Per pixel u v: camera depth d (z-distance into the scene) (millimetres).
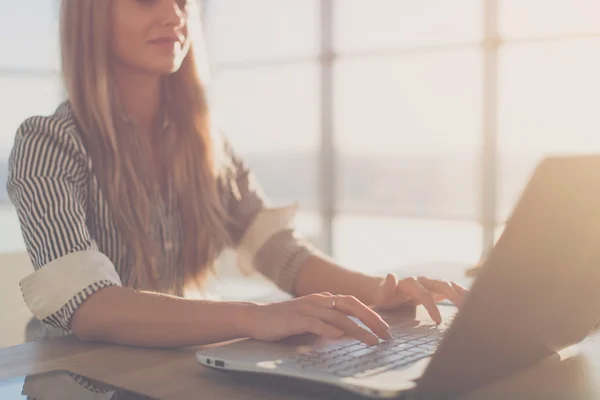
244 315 843
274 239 1435
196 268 1372
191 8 1375
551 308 694
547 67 5457
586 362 789
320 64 5680
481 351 611
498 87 4660
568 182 599
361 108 5863
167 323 871
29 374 756
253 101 6203
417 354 734
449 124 9312
